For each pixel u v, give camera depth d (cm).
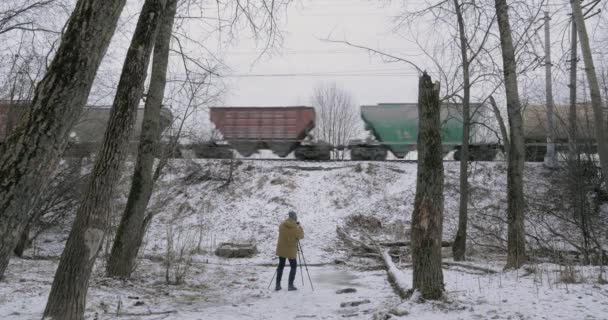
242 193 2381
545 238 1557
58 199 1619
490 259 1511
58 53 414
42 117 393
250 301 856
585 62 858
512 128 1110
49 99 399
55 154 398
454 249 1412
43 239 1861
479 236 1727
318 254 1697
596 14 922
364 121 2731
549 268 1012
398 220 2052
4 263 363
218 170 2527
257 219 2134
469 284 864
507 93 1120
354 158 2758
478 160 2484
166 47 1052
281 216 2166
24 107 1291
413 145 2698
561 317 561
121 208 1566
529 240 1548
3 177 372
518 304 646
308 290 995
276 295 928
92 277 945
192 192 2378
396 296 806
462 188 1433
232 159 2462
